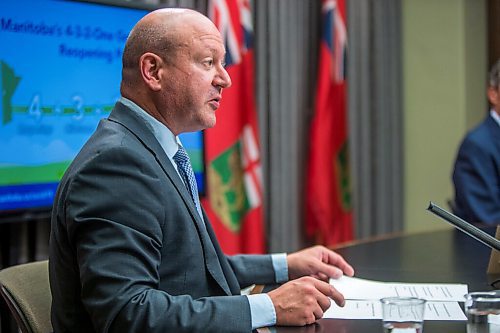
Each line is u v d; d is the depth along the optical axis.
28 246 3.15
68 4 3.13
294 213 4.31
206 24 1.68
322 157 4.36
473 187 3.54
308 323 1.53
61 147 3.14
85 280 1.45
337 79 4.39
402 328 1.40
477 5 4.83
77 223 1.47
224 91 3.89
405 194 5.03
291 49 4.26
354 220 4.63
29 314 1.70
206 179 3.71
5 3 2.92
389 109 4.85
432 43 4.88
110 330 1.42
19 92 2.98
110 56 3.31
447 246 2.49
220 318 1.46
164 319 1.42
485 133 3.59
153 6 3.47
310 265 1.95
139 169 1.53
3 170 2.94
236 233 4.00
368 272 2.09
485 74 4.88
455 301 1.73
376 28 4.72
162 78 1.65
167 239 1.57
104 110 3.30
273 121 4.18
